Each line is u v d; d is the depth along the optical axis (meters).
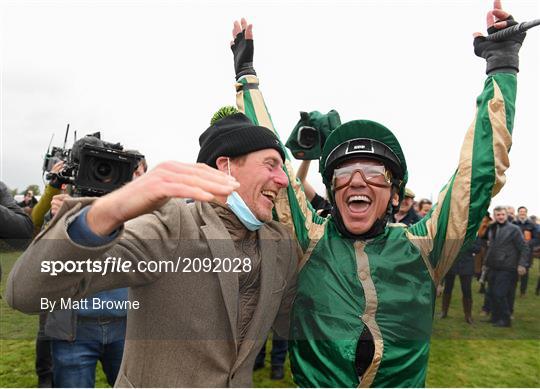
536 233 6.48
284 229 1.43
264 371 2.21
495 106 1.43
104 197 0.85
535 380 2.34
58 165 2.32
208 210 1.23
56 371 2.00
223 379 1.18
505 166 1.42
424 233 1.49
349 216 1.45
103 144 2.10
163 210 1.17
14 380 2.52
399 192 1.60
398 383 1.36
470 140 1.45
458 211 1.40
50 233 0.87
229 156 1.25
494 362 2.36
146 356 1.17
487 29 1.55
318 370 1.38
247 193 1.25
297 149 2.19
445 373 2.21
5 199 2.09
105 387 2.78
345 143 1.51
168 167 0.81
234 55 1.79
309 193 2.76
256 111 1.63
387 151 1.49
